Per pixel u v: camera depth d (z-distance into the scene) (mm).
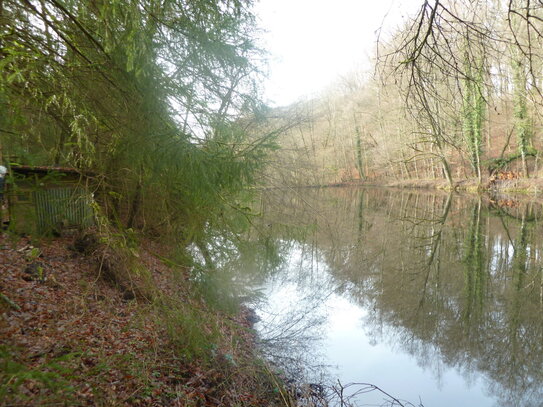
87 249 5855
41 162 3447
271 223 8711
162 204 5113
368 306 8266
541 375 5496
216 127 4973
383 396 4863
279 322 6961
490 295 8758
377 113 24375
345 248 13727
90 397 2961
